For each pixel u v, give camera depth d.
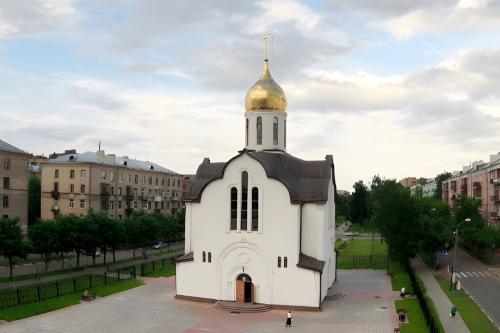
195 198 52.34
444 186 153.12
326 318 42.78
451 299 51.81
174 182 130.62
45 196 99.88
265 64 55.72
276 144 54.16
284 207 47.16
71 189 98.19
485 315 44.50
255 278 47.34
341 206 197.75
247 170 48.28
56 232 62.69
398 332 36.91
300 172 52.56
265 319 42.50
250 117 54.44
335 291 54.22
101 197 100.00
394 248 70.75
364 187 162.62
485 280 64.62
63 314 42.28
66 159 100.31
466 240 87.94
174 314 43.53
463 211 89.12
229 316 43.44
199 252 49.31
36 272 62.81
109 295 50.81
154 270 67.19
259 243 47.44
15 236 55.97
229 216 48.50
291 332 38.19
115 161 105.62
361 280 62.91
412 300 49.16
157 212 119.69
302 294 46.06
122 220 81.19
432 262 79.56
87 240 65.69
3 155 79.00
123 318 41.56
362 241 117.31
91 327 38.41
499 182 93.00
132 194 110.25
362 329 39.03
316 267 46.09
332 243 59.03
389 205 71.50
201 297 48.91
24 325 38.34
